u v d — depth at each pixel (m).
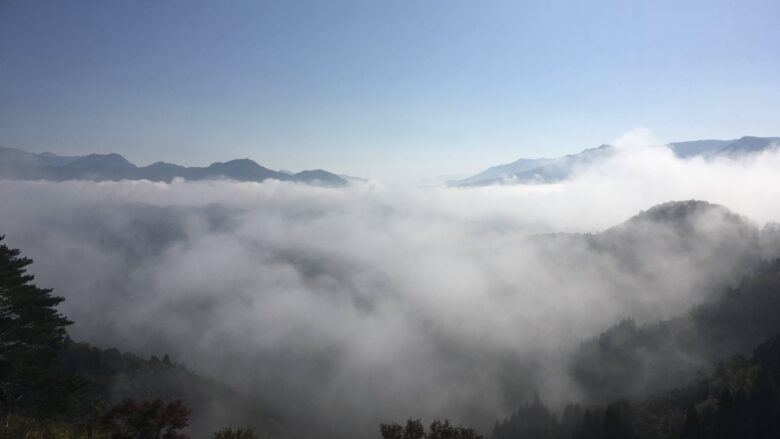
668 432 85.19
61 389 26.67
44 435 20.16
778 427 67.69
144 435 21.42
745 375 93.06
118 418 21.64
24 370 25.75
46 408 25.55
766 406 72.75
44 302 28.31
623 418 88.31
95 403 28.06
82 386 27.80
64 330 29.56
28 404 27.45
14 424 20.75
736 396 75.00
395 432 21.70
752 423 70.31
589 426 91.06
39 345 28.42
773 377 86.00
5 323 26.34
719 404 75.25
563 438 107.50
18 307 27.17
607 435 82.25
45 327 27.69
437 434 21.55
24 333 26.86
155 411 21.80
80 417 26.03
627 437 80.94
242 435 21.11
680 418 86.81
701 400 92.31
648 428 88.69
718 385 94.56
